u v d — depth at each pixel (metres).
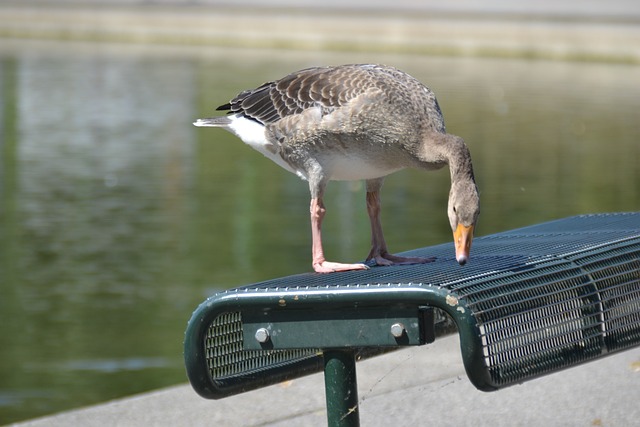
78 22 58.91
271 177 21.06
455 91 34.31
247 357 4.52
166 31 55.28
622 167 21.55
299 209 18.23
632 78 38.53
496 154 23.31
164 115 29.84
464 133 26.22
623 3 62.56
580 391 6.31
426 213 17.78
